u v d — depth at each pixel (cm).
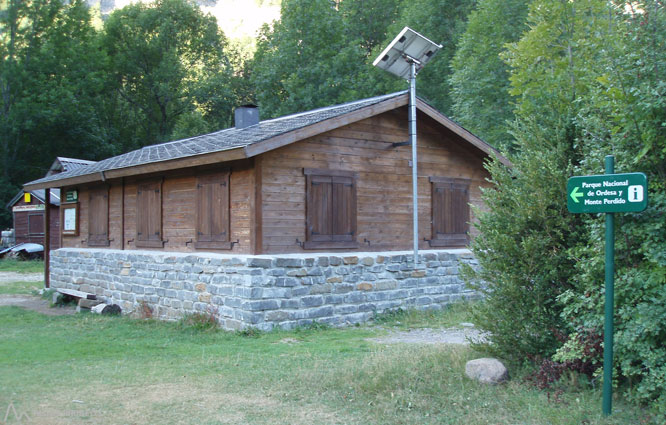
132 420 567
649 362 569
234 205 1159
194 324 1123
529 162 722
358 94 3447
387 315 1248
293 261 1112
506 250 710
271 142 1059
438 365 739
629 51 604
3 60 3625
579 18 1806
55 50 3991
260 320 1065
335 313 1164
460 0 3597
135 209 1473
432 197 1412
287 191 1151
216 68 5028
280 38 3812
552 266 698
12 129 3816
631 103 601
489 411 594
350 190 1251
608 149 638
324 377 710
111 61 4584
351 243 1245
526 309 706
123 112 4894
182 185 1305
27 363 811
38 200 3384
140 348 927
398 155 1343
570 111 746
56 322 1249
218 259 1138
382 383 675
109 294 1501
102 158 4347
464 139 1411
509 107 2623
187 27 5012
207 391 665
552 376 668
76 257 1666
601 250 621
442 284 1370
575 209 579
